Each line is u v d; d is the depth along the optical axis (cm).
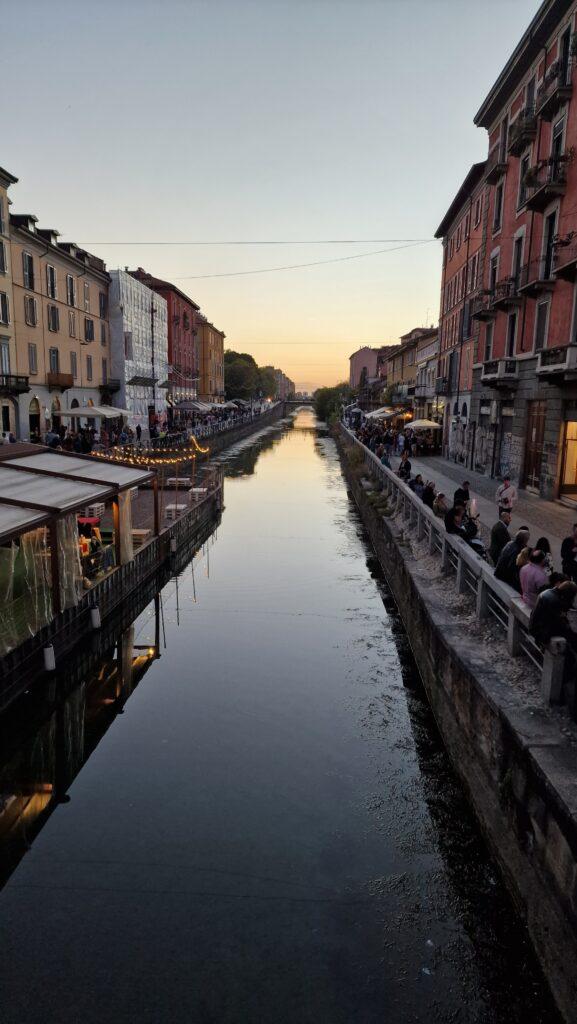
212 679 1175
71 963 573
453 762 842
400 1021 514
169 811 791
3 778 890
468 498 1420
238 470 4569
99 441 3206
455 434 3431
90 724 1018
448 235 3875
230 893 649
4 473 1309
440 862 687
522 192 2266
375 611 1540
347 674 1180
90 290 4200
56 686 1118
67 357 3809
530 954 551
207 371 9119
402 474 2241
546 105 1881
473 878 661
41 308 3441
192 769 884
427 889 649
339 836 737
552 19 1895
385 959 570
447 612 1016
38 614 1059
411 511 1714
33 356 3359
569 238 1775
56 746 966
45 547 1128
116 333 4650
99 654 1297
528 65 2175
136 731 991
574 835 464
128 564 1526
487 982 545
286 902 639
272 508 3020
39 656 1062
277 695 1103
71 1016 524
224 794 822
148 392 5422
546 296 1997
